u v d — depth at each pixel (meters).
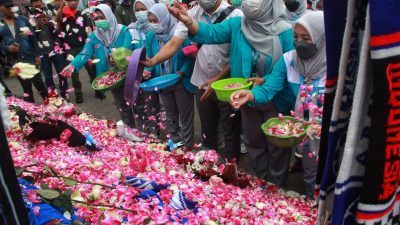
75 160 1.96
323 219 0.91
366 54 0.71
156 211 1.50
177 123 3.88
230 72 3.02
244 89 2.46
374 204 0.78
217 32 2.75
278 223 1.76
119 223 1.40
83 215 1.44
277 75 2.52
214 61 3.12
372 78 0.74
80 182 1.64
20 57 4.59
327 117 0.90
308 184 2.61
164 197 1.66
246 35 2.70
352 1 0.73
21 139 2.18
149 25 3.69
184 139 3.81
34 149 2.08
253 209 1.83
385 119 0.72
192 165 2.25
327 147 0.90
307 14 2.23
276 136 2.30
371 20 0.67
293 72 2.46
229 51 3.10
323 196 0.88
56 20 5.23
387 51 0.68
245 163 3.75
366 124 0.78
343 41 0.75
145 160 2.11
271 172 2.88
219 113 3.36
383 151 0.74
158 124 4.09
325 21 0.83
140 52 2.77
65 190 1.50
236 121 3.20
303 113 2.42
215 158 2.42
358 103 0.73
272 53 2.64
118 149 2.46
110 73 3.91
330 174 0.86
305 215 2.10
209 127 3.41
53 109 3.22
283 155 2.77
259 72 2.74
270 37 2.62
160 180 1.85
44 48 5.26
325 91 0.88
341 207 0.81
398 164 0.78
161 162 2.26
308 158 2.52
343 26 0.81
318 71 2.29
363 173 0.82
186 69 3.50
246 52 2.72
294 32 2.30
